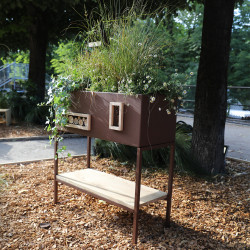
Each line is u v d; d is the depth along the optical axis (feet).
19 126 24.22
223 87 12.65
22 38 32.78
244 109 37.55
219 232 7.63
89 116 7.64
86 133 7.91
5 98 27.53
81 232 7.34
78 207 8.86
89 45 8.73
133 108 6.59
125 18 8.25
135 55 7.53
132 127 6.66
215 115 12.67
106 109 7.23
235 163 15.24
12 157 15.10
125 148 14.28
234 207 9.30
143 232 7.49
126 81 7.10
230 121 36.86
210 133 12.74
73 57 9.56
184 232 7.58
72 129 8.38
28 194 9.67
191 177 12.25
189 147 13.66
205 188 11.02
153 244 6.90
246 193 10.62
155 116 6.87
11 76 43.01
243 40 56.49
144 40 7.79
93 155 15.19
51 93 8.48
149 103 6.62
